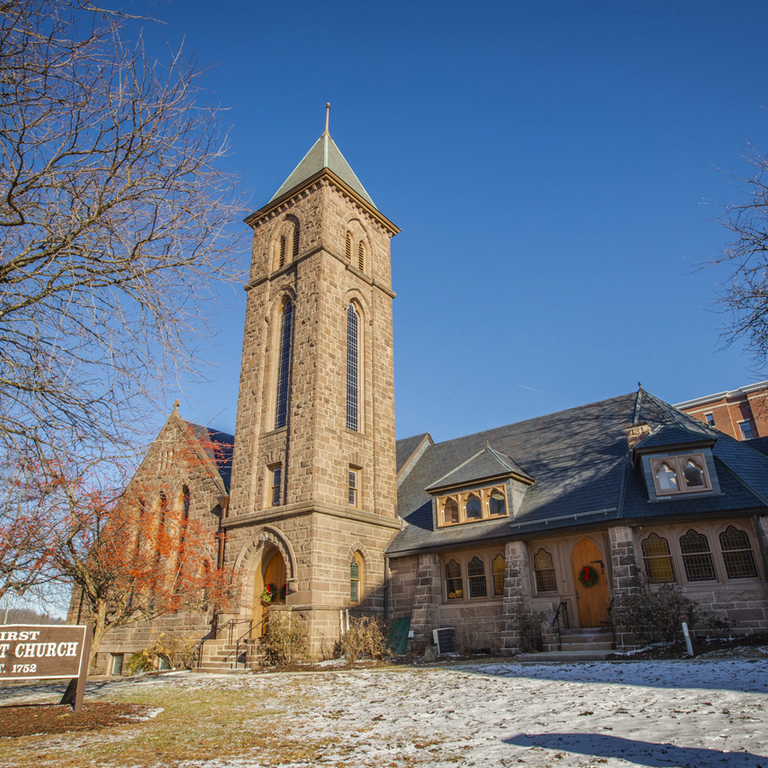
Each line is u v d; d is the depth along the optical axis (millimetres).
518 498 26203
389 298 35781
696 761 6211
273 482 29188
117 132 8414
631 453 24516
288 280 32781
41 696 17156
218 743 9102
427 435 38406
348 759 7602
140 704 13898
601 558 22906
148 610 22969
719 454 23062
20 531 13031
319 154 36219
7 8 7262
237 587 27500
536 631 22547
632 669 14523
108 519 18219
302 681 17016
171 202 8859
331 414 28703
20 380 8367
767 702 9047
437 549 26594
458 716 10148
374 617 26719
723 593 20219
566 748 7246
